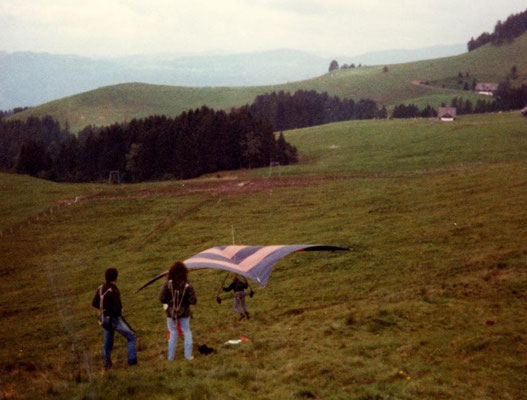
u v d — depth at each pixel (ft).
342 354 46.34
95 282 105.09
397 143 475.31
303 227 185.88
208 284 120.26
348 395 33.58
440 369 40.68
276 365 42.93
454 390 35.37
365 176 321.32
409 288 87.20
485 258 98.48
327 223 184.65
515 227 124.88
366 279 104.99
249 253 47.14
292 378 38.27
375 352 46.80
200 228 211.41
